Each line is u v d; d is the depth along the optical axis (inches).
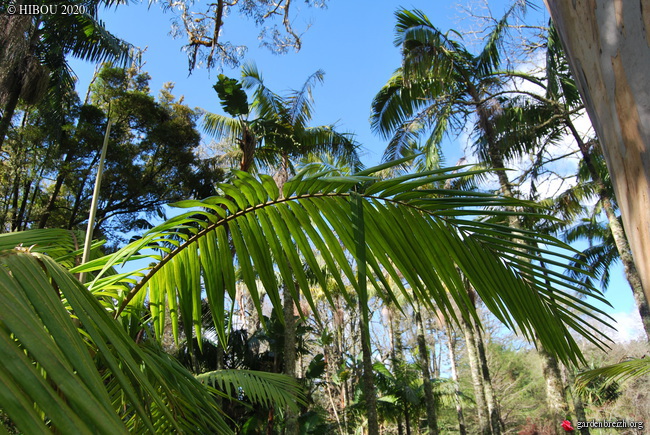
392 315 782.5
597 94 33.4
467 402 935.0
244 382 148.2
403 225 53.0
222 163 563.5
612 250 637.3
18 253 28.0
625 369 185.9
